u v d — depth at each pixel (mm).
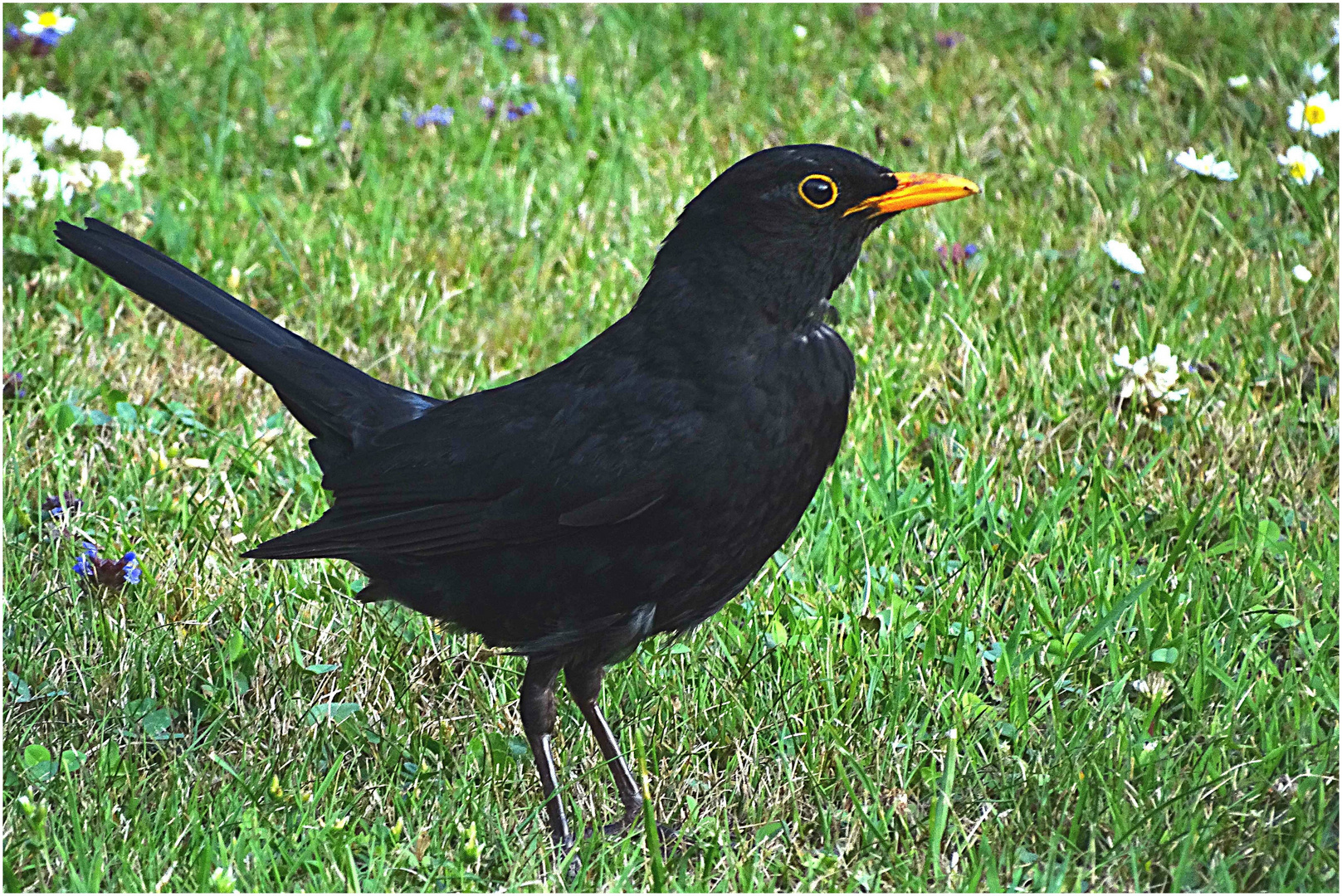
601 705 8312
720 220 7059
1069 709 8109
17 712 8031
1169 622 8625
